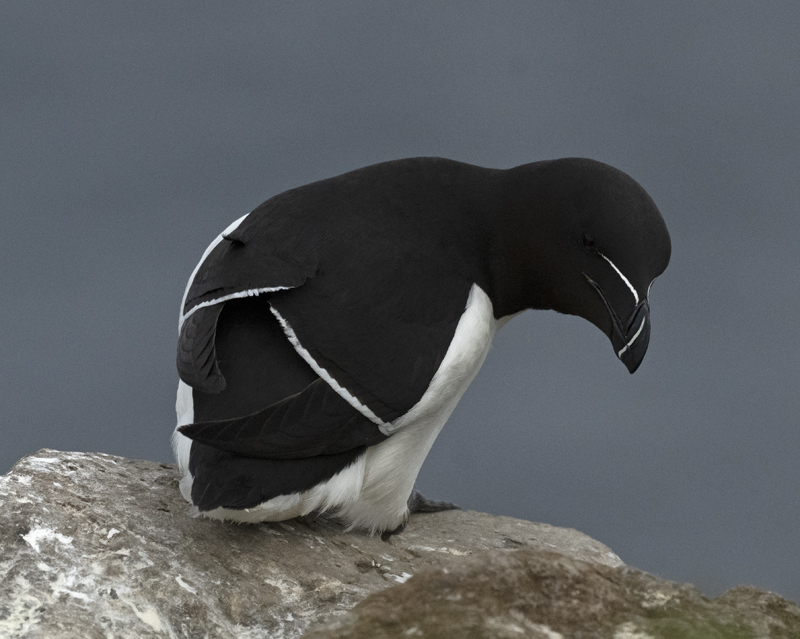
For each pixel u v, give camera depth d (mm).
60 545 7938
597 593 6156
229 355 8688
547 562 6242
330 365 8656
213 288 8828
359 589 8484
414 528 10820
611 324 9438
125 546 8133
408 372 8961
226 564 8359
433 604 5941
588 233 9430
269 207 9594
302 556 8844
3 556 7738
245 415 8484
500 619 5852
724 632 5969
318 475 8742
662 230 9344
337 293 8867
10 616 7230
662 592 6250
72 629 7109
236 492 8250
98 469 9531
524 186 9859
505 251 9914
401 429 9266
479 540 10531
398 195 9836
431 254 9500
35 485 8688
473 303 9641
